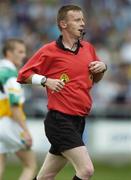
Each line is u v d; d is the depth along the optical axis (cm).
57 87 1772
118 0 5403
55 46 1845
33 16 5353
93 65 1828
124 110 4275
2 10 5369
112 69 4834
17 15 5350
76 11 1842
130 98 4600
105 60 4931
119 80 4722
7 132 2372
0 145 2389
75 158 1778
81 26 1844
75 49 1853
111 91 4600
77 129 1839
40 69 1845
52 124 1830
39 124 4188
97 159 4206
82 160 1764
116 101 4562
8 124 2375
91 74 1864
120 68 4841
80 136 1816
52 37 5175
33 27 5275
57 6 5391
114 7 5362
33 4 5434
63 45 1842
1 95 2373
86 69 1845
